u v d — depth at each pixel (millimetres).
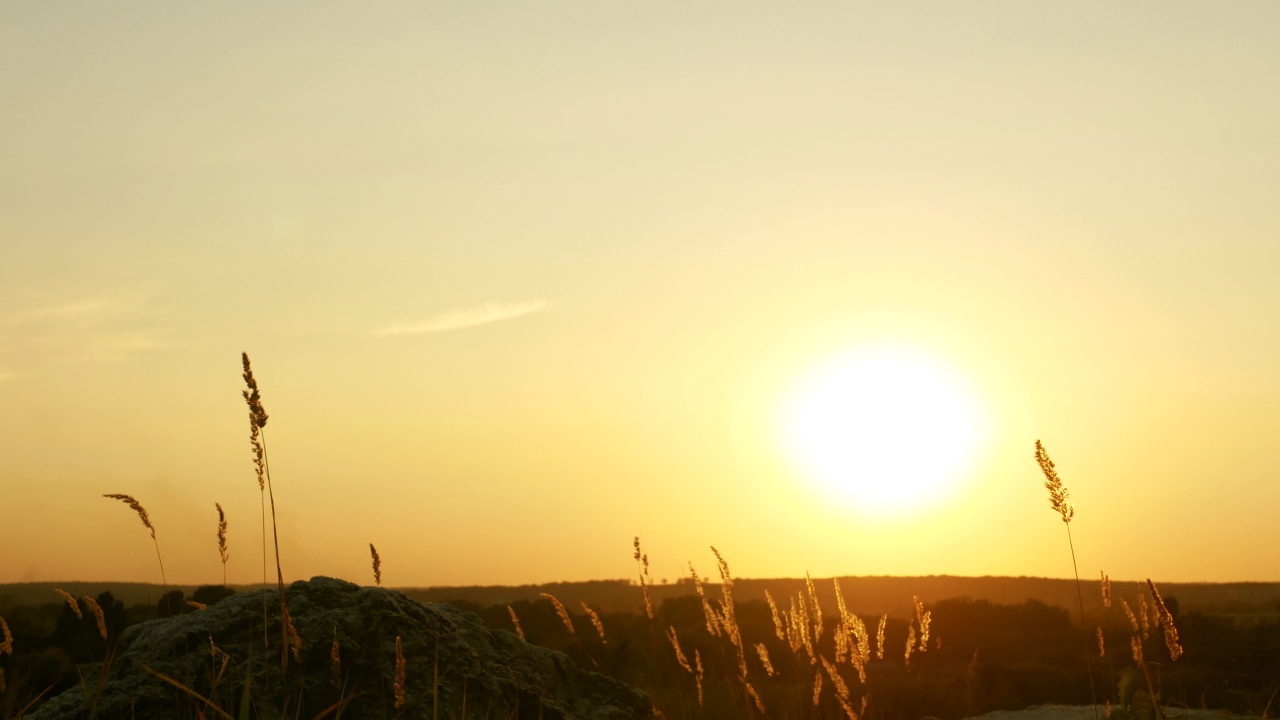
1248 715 11219
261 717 6293
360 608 7445
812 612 7852
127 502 5344
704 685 10602
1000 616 27656
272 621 7082
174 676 6586
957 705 15289
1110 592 6188
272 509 4707
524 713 7574
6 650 6461
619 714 8289
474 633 8148
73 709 6402
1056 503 5121
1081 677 17531
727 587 8055
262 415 4590
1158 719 5824
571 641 19422
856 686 7695
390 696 6867
